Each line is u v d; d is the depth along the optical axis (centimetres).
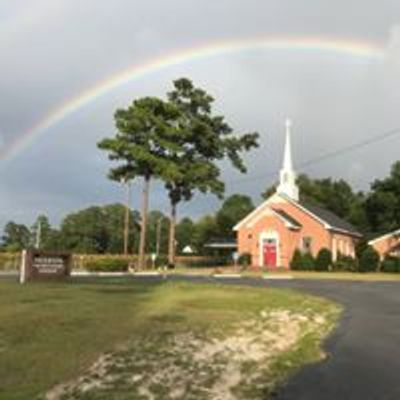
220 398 1077
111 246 13175
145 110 6475
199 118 7044
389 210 9519
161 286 3078
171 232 7019
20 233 15162
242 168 7306
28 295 2448
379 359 1390
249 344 1546
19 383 1162
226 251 9369
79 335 1565
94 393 1103
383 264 5947
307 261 6159
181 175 6556
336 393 1101
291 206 6912
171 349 1439
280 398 1073
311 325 1872
